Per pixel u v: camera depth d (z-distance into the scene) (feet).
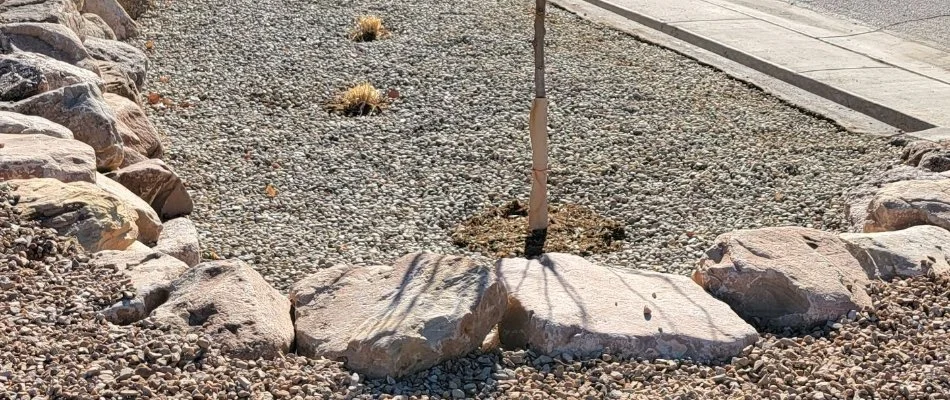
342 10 36.11
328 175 23.91
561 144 25.34
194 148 24.99
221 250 20.79
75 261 17.20
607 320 16.11
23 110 21.49
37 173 19.16
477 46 32.17
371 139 25.67
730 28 34.35
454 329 15.51
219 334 15.65
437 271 16.46
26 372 14.66
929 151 23.15
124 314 16.10
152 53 31.30
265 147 25.22
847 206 21.83
